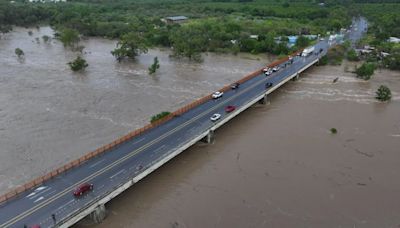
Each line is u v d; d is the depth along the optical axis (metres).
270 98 120.81
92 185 64.56
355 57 168.62
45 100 116.31
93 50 193.38
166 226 61.81
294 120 102.69
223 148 87.12
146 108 109.94
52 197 62.47
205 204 67.19
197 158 82.75
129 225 62.00
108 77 142.25
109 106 111.50
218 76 144.88
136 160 74.25
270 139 91.38
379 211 65.38
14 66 158.25
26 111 107.25
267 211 65.31
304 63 153.38
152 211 65.38
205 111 100.50
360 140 90.75
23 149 85.12
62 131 94.38
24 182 72.38
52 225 55.62
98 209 61.75
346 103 116.12
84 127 96.69
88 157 74.81
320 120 102.50
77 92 124.19
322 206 66.62
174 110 108.19
